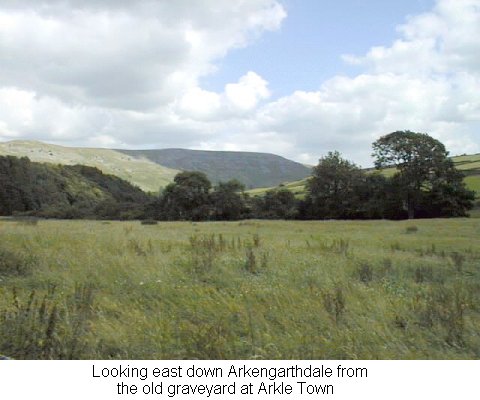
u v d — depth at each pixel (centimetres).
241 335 605
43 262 1002
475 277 1169
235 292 830
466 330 640
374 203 7412
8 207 11788
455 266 1316
